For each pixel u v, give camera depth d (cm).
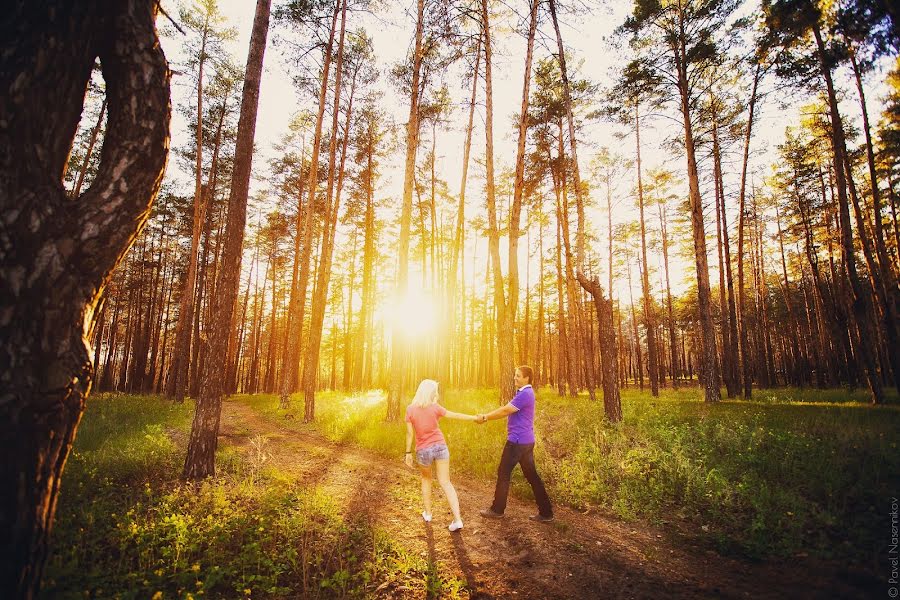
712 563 399
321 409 1494
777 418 935
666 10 1591
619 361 4178
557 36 1290
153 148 240
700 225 1568
